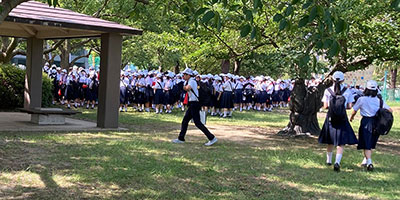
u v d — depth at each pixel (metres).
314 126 13.40
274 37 12.69
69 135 10.94
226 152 9.53
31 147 8.91
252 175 7.45
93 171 7.13
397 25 11.86
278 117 20.58
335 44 4.84
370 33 11.62
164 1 8.03
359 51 11.98
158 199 5.85
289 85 27.94
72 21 11.77
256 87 24.53
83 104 20.89
